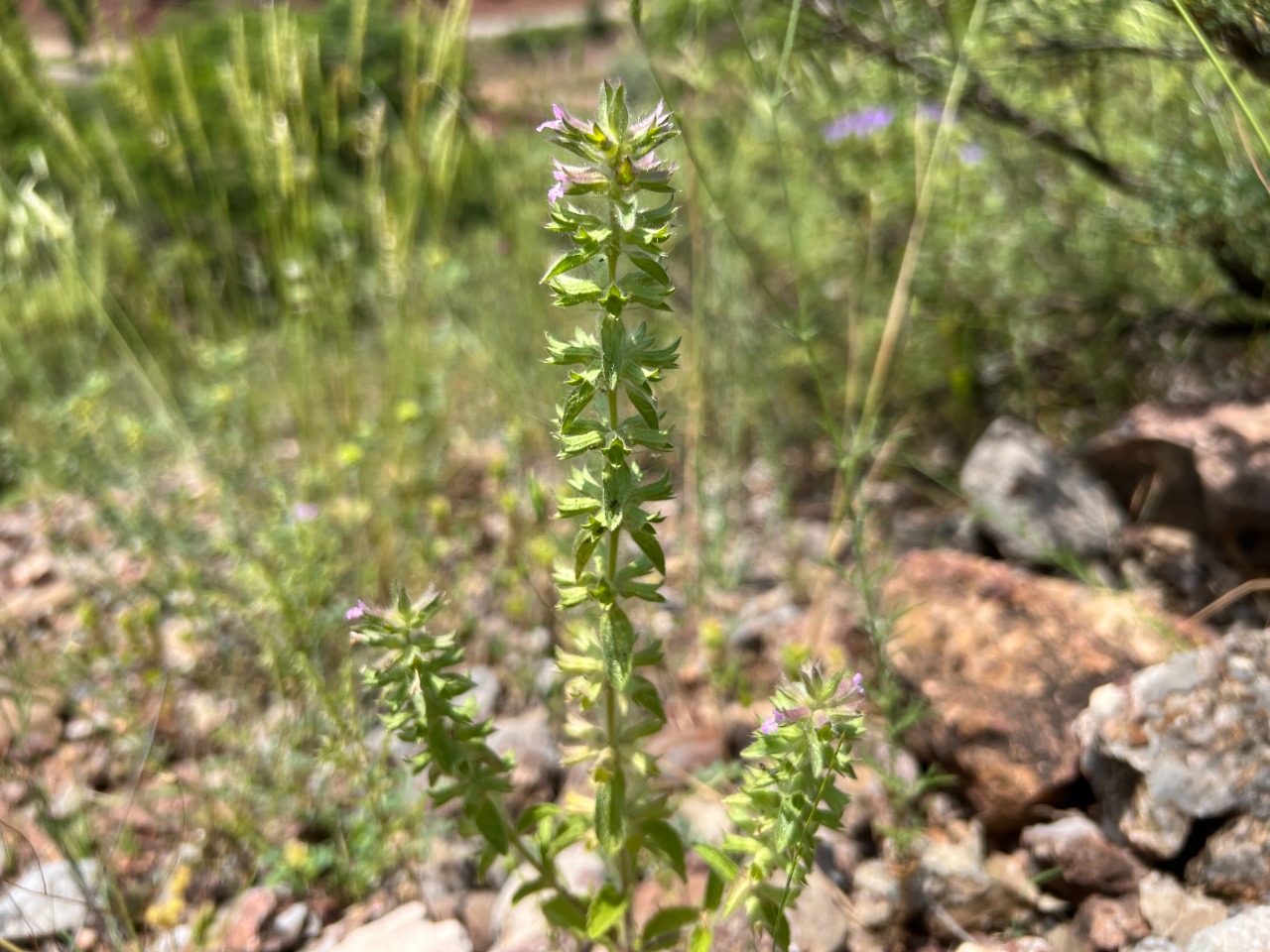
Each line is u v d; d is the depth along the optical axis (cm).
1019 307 56
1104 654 39
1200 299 53
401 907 35
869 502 53
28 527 60
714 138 68
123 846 39
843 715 25
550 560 46
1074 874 33
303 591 42
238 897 36
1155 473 47
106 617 51
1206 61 42
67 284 59
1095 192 54
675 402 60
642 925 33
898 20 50
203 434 60
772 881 30
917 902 34
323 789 39
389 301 62
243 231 79
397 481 54
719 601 49
